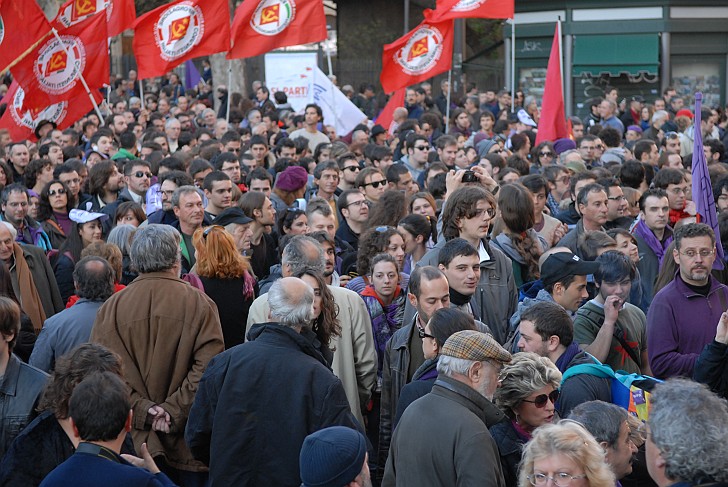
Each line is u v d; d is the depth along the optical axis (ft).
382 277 50.60
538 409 34.60
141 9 232.12
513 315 47.80
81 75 99.30
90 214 63.67
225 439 36.60
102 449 30.78
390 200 64.03
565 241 59.72
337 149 93.61
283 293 37.55
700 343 45.78
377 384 50.16
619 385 38.01
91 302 45.83
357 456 28.58
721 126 149.28
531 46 196.54
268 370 36.73
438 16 107.65
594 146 100.17
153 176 87.45
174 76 212.64
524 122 135.64
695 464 25.85
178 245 43.29
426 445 32.32
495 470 31.83
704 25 190.39
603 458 28.32
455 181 62.03
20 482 33.99
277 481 36.32
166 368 41.88
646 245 62.54
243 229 58.39
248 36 110.52
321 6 110.01
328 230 60.75
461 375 32.99
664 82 192.24
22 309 52.75
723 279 55.62
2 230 54.65
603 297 45.16
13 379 38.14
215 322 42.78
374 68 242.58
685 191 70.79
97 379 31.19
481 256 50.90
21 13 96.17
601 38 191.72
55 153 93.76
